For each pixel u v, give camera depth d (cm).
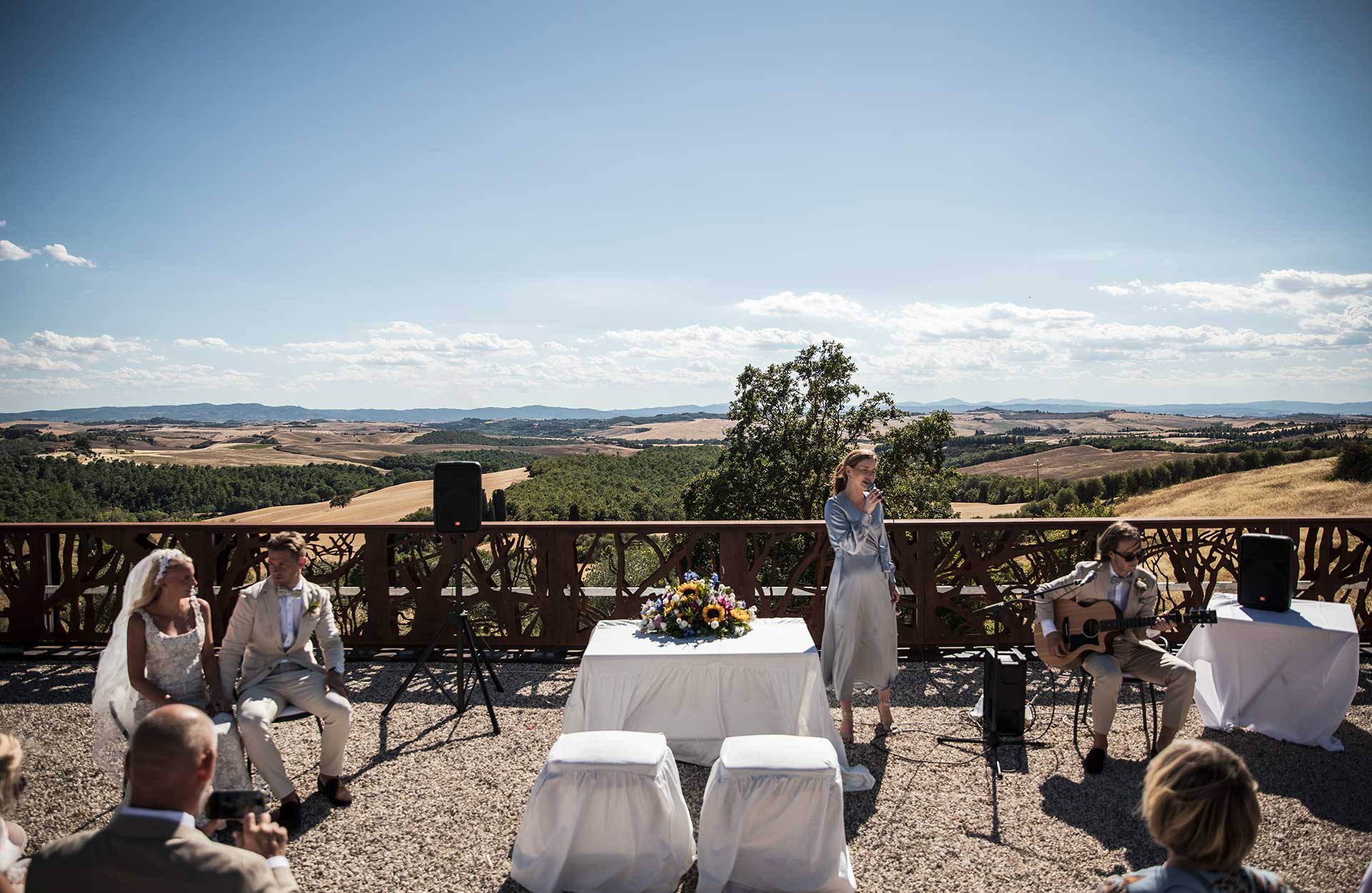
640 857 352
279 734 516
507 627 680
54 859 206
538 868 349
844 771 439
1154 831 205
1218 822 193
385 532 675
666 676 459
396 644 685
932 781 444
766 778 342
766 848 346
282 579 432
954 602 669
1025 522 654
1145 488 4934
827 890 341
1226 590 761
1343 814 404
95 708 417
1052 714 536
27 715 554
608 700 455
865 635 494
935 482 2623
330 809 418
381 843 384
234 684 425
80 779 457
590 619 697
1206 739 499
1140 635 470
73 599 694
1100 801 418
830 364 2609
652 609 507
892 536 666
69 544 691
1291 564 509
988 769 458
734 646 469
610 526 668
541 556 674
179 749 212
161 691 405
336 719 420
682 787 445
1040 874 353
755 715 461
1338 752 474
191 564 413
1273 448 4769
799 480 2575
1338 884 345
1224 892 198
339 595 685
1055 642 469
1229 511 3400
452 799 427
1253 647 505
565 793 350
